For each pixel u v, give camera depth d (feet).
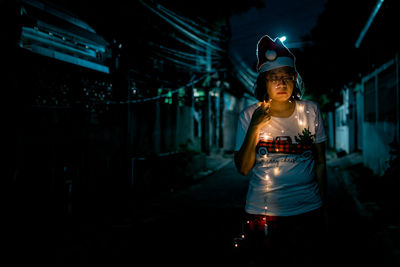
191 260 12.34
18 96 15.30
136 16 26.11
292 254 6.63
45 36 17.35
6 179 14.52
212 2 33.65
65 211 17.76
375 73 35.09
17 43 15.11
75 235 15.62
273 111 7.21
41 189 16.74
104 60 22.77
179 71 37.63
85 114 20.92
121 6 24.00
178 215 19.61
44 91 17.25
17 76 15.19
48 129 17.48
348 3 39.52
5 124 14.51
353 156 51.47
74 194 19.42
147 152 29.58
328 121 85.25
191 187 30.12
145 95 29.50
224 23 36.35
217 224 17.49
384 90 31.68
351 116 56.24
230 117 71.87
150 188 27.55
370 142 37.86
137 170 26.35
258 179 7.17
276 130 7.10
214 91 60.39
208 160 52.26
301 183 6.88
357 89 52.75
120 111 24.62
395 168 23.91
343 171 40.65
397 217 18.01
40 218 16.37
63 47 18.67
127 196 24.20
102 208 20.93
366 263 11.84
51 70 17.81
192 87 43.47
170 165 31.60
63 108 18.78
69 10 19.26
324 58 49.44
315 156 7.54
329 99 65.41
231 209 21.12
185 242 14.51
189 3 30.27
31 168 16.24
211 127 60.49
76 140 19.84
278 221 6.77
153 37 29.45
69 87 19.34
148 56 28.84
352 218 18.42
